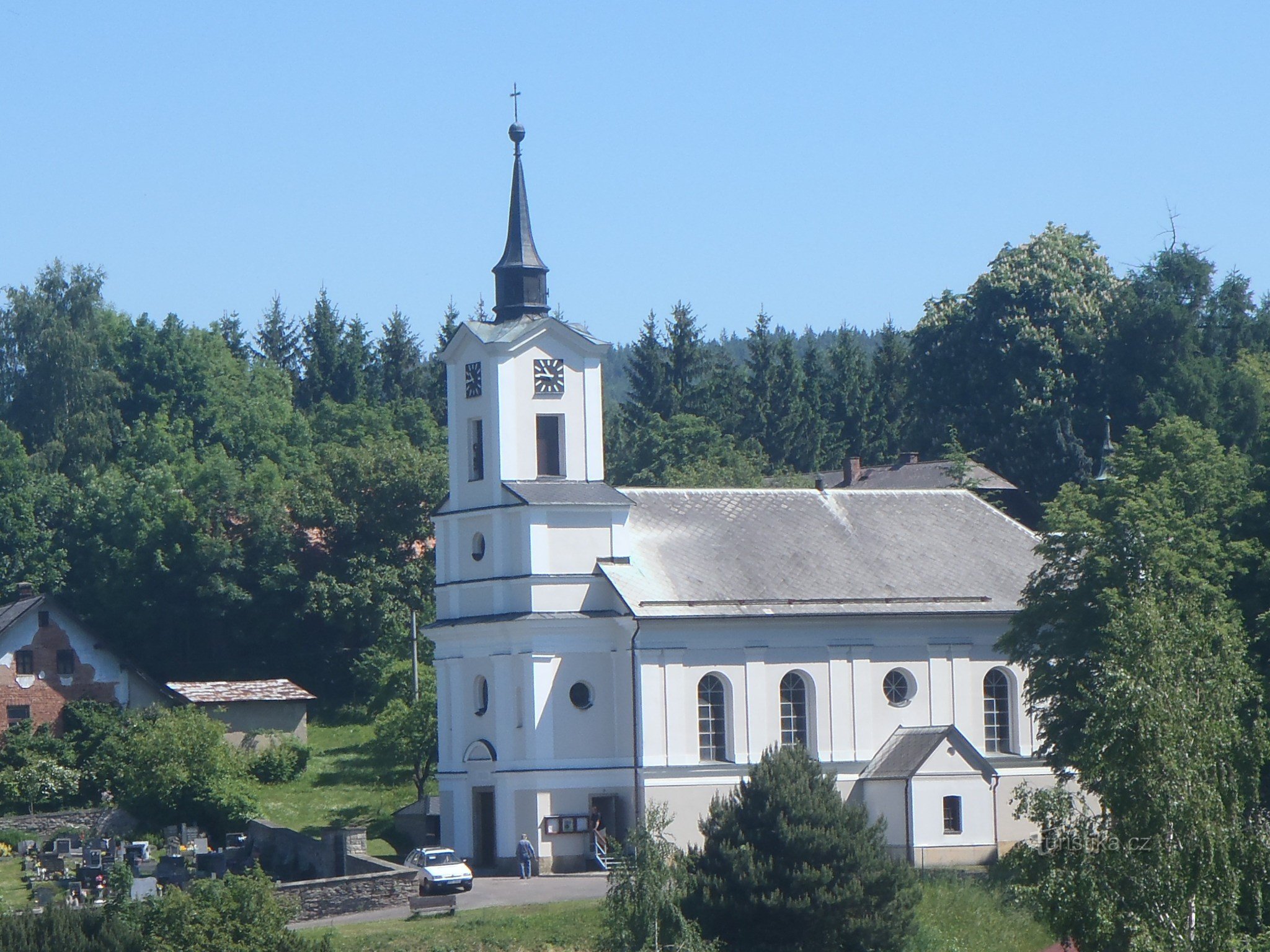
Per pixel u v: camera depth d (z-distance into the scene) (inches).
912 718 7824.8
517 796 7332.7
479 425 7701.8
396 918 6122.1
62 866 7391.7
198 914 5039.4
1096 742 4207.7
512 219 7800.2
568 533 7514.8
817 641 7682.1
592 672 7455.7
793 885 5452.8
